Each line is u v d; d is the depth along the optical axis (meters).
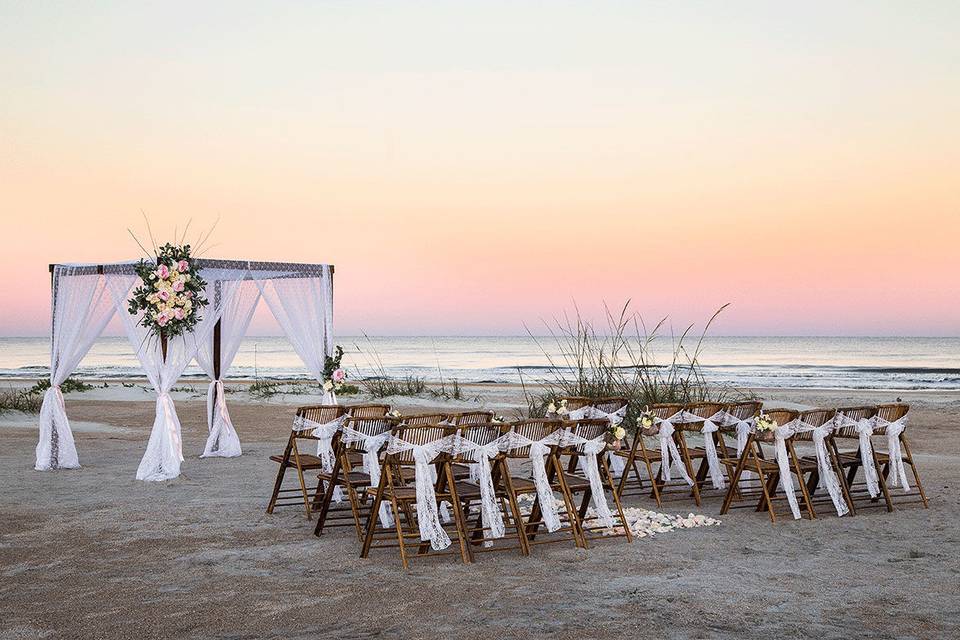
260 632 4.90
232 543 7.10
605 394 14.05
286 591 5.70
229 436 12.52
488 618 5.11
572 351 14.62
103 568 6.32
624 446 9.84
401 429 6.47
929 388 32.62
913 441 14.78
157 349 10.55
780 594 5.58
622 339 14.48
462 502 7.67
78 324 11.26
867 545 6.98
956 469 11.08
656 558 6.55
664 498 9.24
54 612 5.28
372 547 6.92
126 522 7.92
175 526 7.75
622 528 7.57
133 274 10.80
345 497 8.54
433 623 5.02
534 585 5.81
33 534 7.44
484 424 6.63
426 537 6.42
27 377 42.81
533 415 14.88
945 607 5.31
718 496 9.35
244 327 12.66
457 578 6.00
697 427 9.02
